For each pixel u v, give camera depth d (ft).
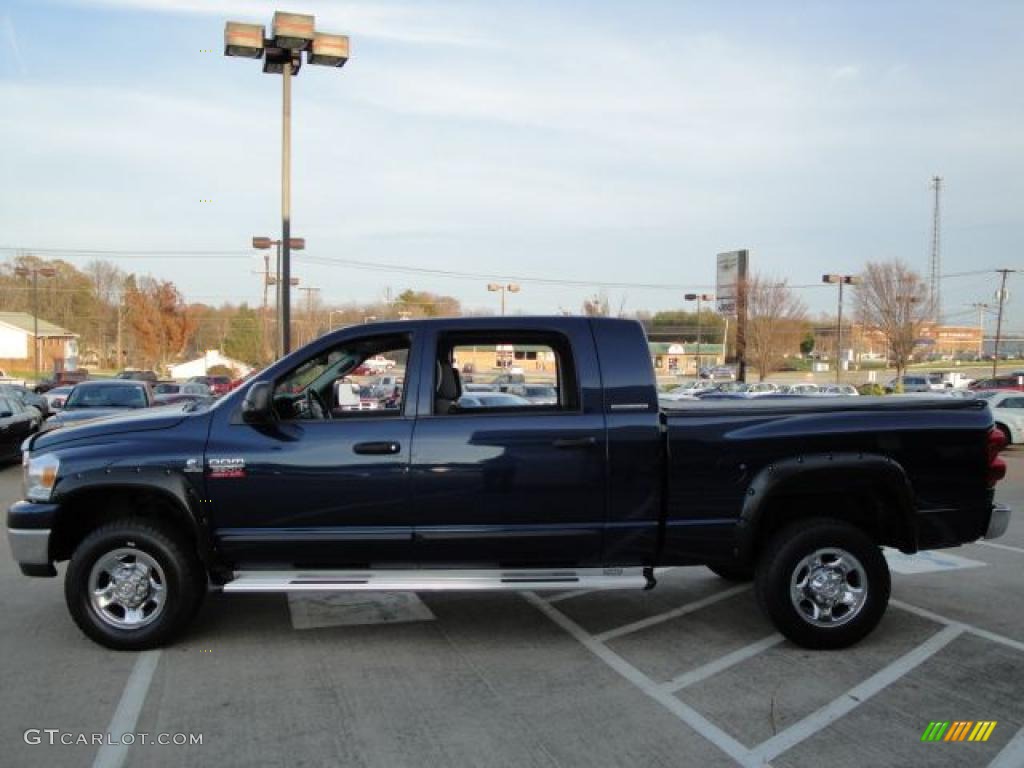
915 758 12.67
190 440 16.89
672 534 17.02
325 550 16.89
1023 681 15.74
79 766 12.31
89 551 16.85
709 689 15.31
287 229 59.11
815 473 16.98
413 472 16.71
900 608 20.72
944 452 17.43
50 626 18.85
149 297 247.70
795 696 14.99
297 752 12.77
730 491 17.01
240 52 56.08
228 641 17.94
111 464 16.75
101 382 52.54
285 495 16.72
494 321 17.56
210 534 16.80
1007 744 13.15
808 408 17.66
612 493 16.90
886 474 17.03
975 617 19.90
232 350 300.61
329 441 16.79
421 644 17.84
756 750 12.91
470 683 15.60
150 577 17.16
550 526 16.90
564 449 16.78
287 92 57.47
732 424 17.10
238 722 13.82
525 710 14.37
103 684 15.42
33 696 14.85
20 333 254.27
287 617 19.77
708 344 263.70
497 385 18.30
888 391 156.66
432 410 17.07
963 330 390.83
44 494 16.96
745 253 164.14
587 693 15.11
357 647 17.62
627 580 16.96
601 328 17.48
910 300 163.43
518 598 21.61
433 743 13.08
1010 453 69.56
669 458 16.89
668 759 12.60
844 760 12.60
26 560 16.89
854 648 17.54
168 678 15.74
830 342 314.35
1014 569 25.31
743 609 20.56
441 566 17.16
